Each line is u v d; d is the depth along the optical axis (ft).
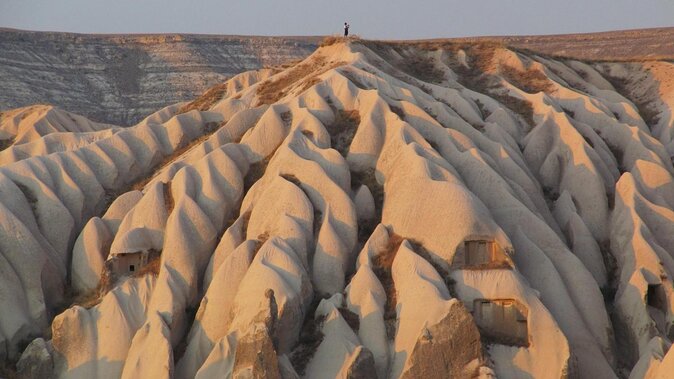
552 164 614.34
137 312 538.47
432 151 563.07
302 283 509.76
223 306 518.78
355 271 531.91
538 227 540.93
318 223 546.67
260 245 537.24
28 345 537.24
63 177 622.13
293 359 492.13
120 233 574.15
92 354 526.16
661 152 640.17
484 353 467.52
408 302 490.49
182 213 564.30
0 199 588.50
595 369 501.15
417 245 520.42
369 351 478.59
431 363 466.70
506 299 488.85
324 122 613.52
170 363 502.79
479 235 510.58
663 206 581.53
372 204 559.79
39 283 564.71
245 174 602.85
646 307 522.06
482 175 559.79
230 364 488.85
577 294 525.34
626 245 557.33
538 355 479.41
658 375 453.58
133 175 649.61
